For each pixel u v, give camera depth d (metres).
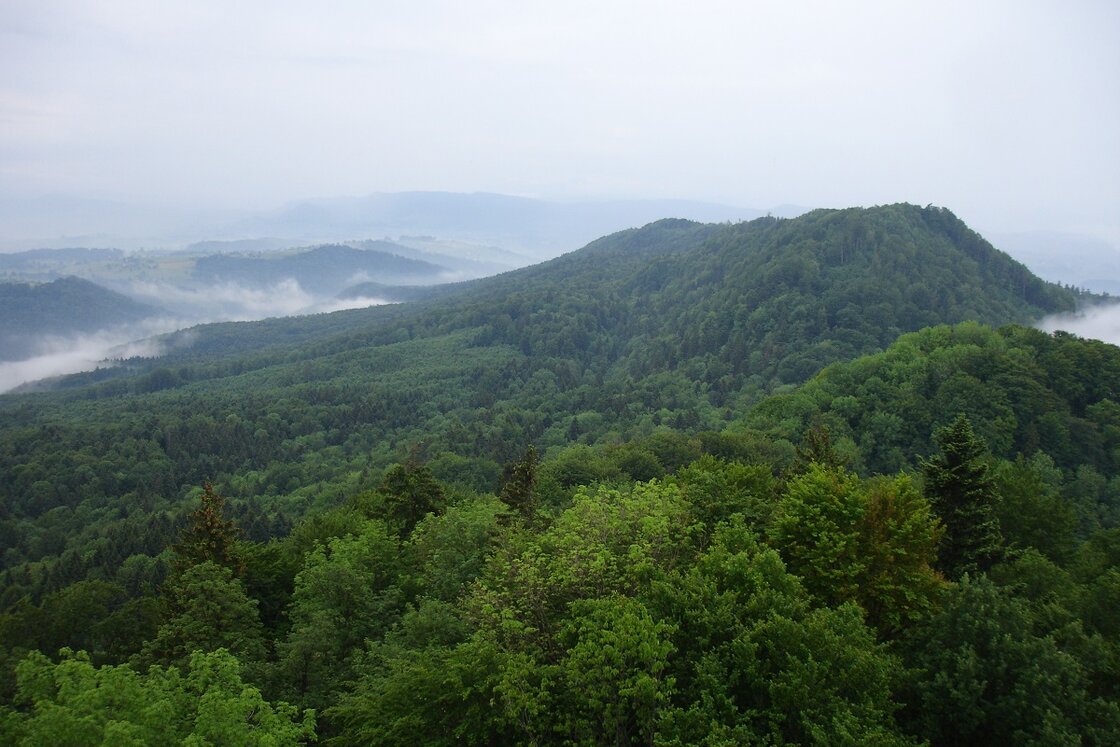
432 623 23.69
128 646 35.91
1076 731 16.67
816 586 23.86
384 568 35.09
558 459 74.06
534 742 17.19
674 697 17.95
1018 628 18.95
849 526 25.05
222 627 29.30
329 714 22.53
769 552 20.86
